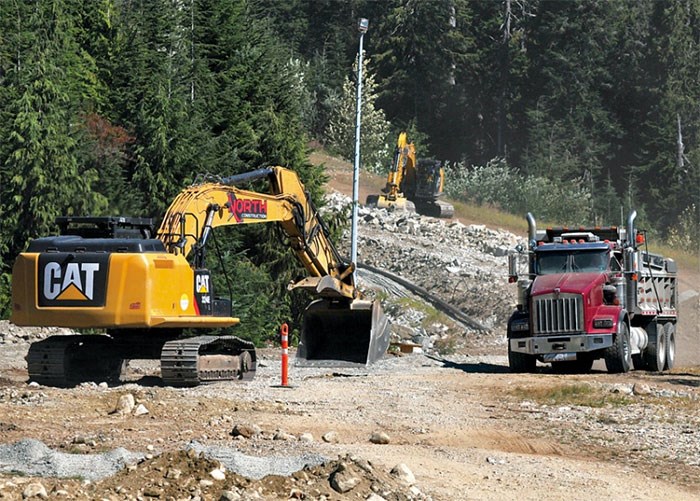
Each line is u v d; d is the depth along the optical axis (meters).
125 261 51.19
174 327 53.69
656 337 71.88
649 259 71.81
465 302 113.69
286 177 64.12
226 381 55.97
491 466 33.38
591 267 66.50
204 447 30.72
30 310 51.78
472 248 138.62
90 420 39.91
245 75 113.38
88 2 114.06
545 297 64.50
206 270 55.19
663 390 53.75
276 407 44.59
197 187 56.91
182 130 99.69
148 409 41.69
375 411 45.16
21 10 101.44
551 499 29.41
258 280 97.50
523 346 64.69
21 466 28.95
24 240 92.94
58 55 101.19
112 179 97.50
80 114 99.25
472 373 64.31
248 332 93.94
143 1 114.06
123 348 56.66
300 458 29.83
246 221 60.25
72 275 51.44
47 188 92.50
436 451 35.38
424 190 164.62
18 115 91.56
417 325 106.38
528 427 42.12
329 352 68.00
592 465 34.75
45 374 54.41
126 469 28.11
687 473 33.94
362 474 28.48
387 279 118.75
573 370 69.38
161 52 107.81
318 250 66.50
